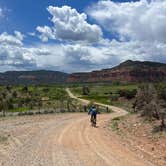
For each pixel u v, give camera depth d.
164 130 22.39
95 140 20.97
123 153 16.22
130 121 32.66
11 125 29.69
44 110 52.44
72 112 55.62
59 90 142.88
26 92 96.81
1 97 65.56
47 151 16.45
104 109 67.69
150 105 32.00
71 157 14.95
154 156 15.48
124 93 105.38
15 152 15.98
